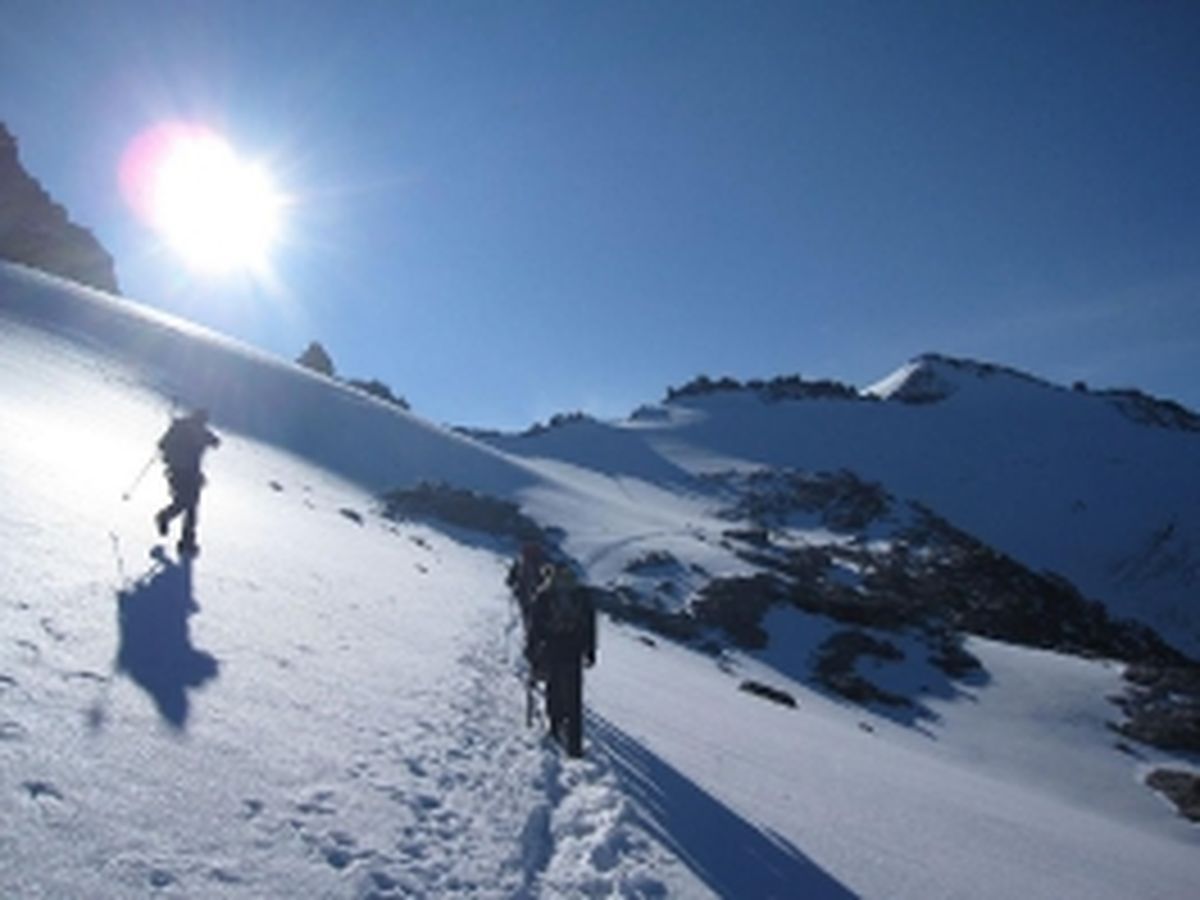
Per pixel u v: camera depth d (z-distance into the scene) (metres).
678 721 12.67
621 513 97.75
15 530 7.57
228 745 4.81
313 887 3.73
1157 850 22.44
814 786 10.55
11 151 118.94
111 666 5.29
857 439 192.62
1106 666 63.53
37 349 46.22
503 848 5.01
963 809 13.65
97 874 3.18
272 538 15.42
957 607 83.69
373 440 89.12
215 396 72.31
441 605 15.90
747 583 70.06
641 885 5.05
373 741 6.01
